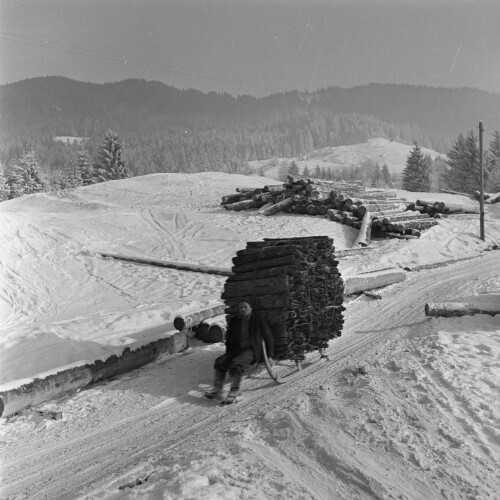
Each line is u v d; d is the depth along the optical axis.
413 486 4.57
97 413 7.05
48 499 4.86
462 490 4.50
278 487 4.56
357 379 7.39
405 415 5.99
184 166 191.50
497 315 10.77
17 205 38.66
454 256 21.62
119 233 24.22
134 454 5.71
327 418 5.99
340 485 4.65
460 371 7.39
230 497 4.33
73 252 20.41
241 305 7.76
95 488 4.89
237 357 7.57
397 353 8.66
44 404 7.34
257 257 8.38
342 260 19.53
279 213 27.98
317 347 8.80
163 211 29.14
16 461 5.74
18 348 9.39
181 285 16.59
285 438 5.60
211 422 6.47
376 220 24.67
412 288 15.28
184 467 4.92
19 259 18.75
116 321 11.40
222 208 30.81
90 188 43.16
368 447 5.27
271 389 7.61
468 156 64.69
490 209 34.56
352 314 12.55
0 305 14.82
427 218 27.58
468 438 5.45
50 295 16.03
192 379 8.37
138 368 9.01
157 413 6.96
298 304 8.16
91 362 8.08
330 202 26.89
